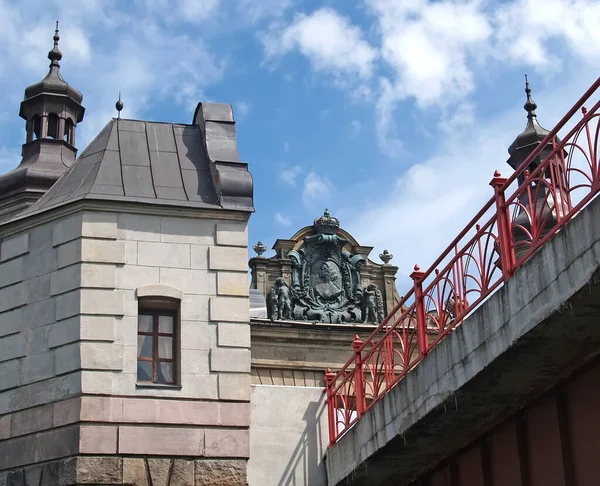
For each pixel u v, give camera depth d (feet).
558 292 40.50
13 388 60.70
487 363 44.98
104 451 57.47
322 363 120.26
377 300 126.00
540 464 47.67
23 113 101.76
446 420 50.52
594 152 39.29
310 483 61.77
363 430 56.90
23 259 63.31
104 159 67.62
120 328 60.29
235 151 69.36
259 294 123.65
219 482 58.95
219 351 61.62
